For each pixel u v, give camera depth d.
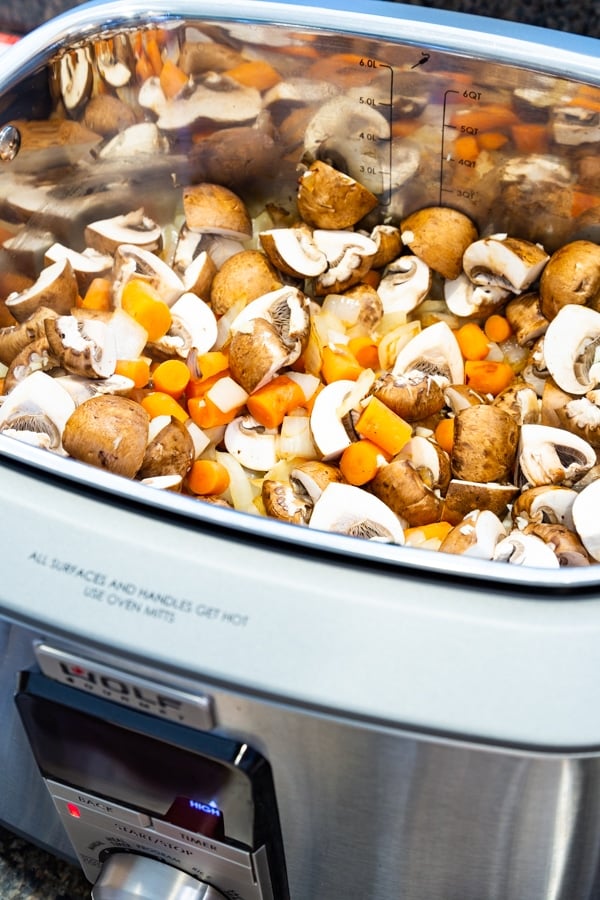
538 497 0.73
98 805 0.67
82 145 0.79
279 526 0.59
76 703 0.61
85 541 0.59
